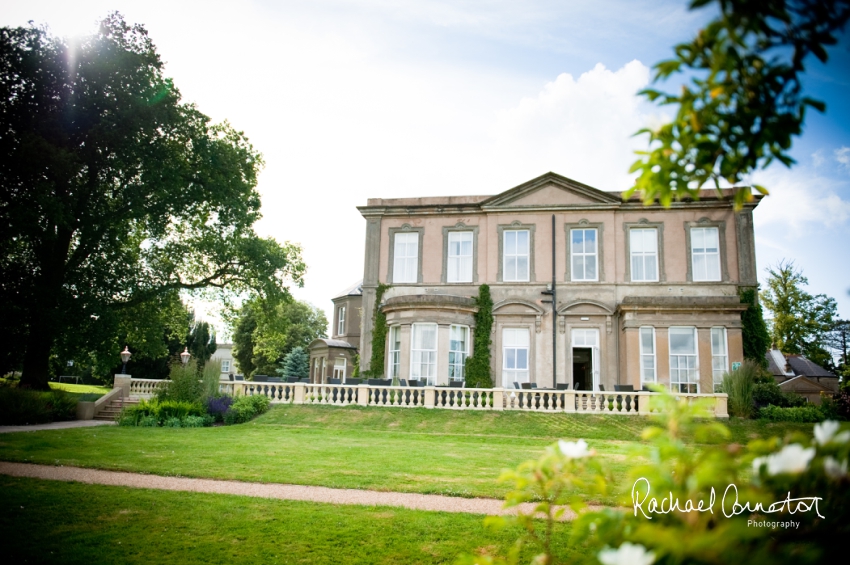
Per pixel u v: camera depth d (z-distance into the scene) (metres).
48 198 23.45
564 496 10.05
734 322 25.69
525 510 9.33
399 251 30.42
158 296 31.06
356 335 50.72
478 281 29.16
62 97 25.47
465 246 29.91
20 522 8.21
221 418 23.34
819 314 48.31
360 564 7.03
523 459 14.55
